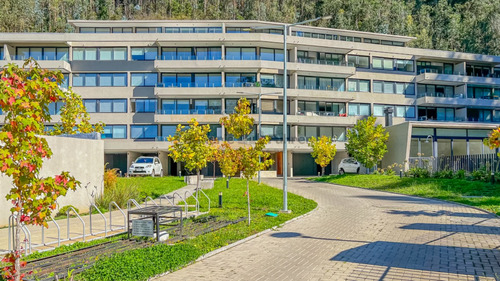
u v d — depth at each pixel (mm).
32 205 4785
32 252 8461
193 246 8812
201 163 19297
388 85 56844
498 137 10125
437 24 111938
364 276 7148
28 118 4551
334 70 51219
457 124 40844
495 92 60938
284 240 10422
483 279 6898
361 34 57656
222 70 49000
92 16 100875
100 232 10766
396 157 40562
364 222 13305
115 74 48969
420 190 23391
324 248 9461
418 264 7926
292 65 49531
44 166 13930
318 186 29531
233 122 14594
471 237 10570
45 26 96500
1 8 92375
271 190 24344
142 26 52688
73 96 19953
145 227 9367
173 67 47500
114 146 46594
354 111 54844
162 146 46375
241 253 8977
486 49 92562
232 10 104812
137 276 6570
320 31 56250
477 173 24516
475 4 113875
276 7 110562
